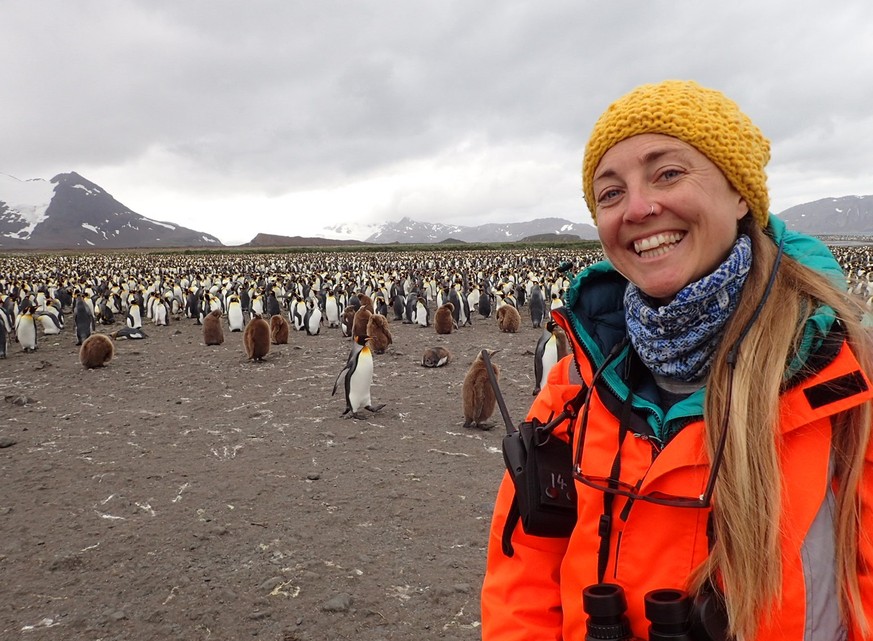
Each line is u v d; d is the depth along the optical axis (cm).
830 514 69
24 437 465
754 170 75
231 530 302
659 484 73
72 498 346
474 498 338
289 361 770
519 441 89
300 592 246
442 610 233
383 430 467
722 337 74
